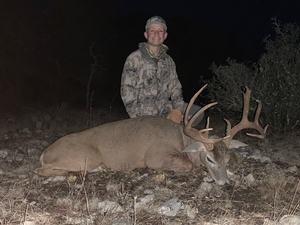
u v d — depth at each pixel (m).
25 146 3.89
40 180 2.67
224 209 2.14
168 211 2.08
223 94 4.84
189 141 2.96
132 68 3.38
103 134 2.90
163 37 3.41
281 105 4.39
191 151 2.78
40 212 2.07
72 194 2.29
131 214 2.07
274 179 2.60
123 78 3.39
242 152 3.55
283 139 4.04
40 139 4.29
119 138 2.89
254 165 3.08
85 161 2.83
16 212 2.03
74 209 2.12
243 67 4.73
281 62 4.46
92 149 2.85
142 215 2.06
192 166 2.87
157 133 2.93
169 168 2.88
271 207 2.20
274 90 4.48
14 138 4.33
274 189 2.46
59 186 2.55
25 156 3.44
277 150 3.65
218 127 4.71
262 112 4.58
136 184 2.60
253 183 2.62
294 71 4.44
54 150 2.83
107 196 2.33
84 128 4.97
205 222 1.95
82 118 5.93
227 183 2.62
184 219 2.02
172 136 2.94
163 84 3.50
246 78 4.60
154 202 2.25
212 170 2.68
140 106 3.43
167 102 3.58
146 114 3.43
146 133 2.92
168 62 3.52
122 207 2.17
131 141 2.89
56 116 5.81
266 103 4.45
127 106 3.38
